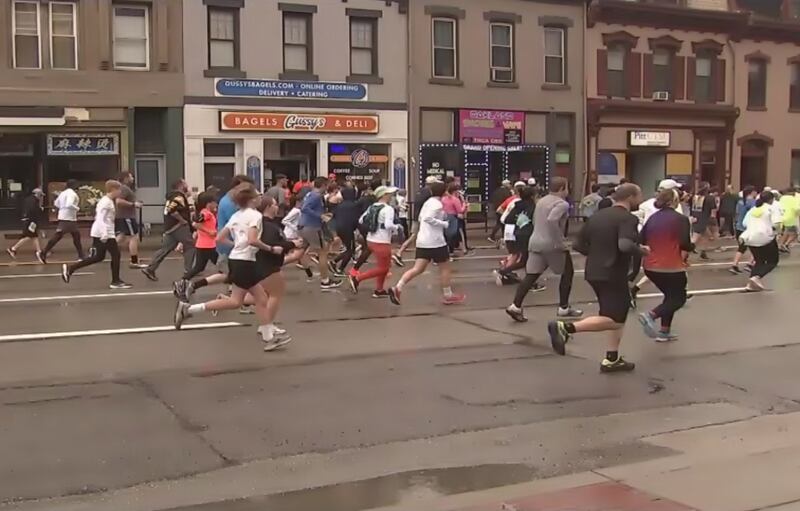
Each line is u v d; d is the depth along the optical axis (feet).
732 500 16.03
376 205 43.86
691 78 110.32
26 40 79.61
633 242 26.91
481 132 97.91
